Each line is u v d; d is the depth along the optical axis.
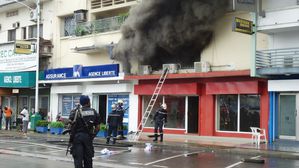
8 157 15.54
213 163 14.37
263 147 18.38
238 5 20.11
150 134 25.38
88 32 30.62
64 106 32.22
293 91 20.72
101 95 29.62
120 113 20.81
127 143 21.12
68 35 32.84
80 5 31.47
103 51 29.58
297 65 20.09
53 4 33.81
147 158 15.57
